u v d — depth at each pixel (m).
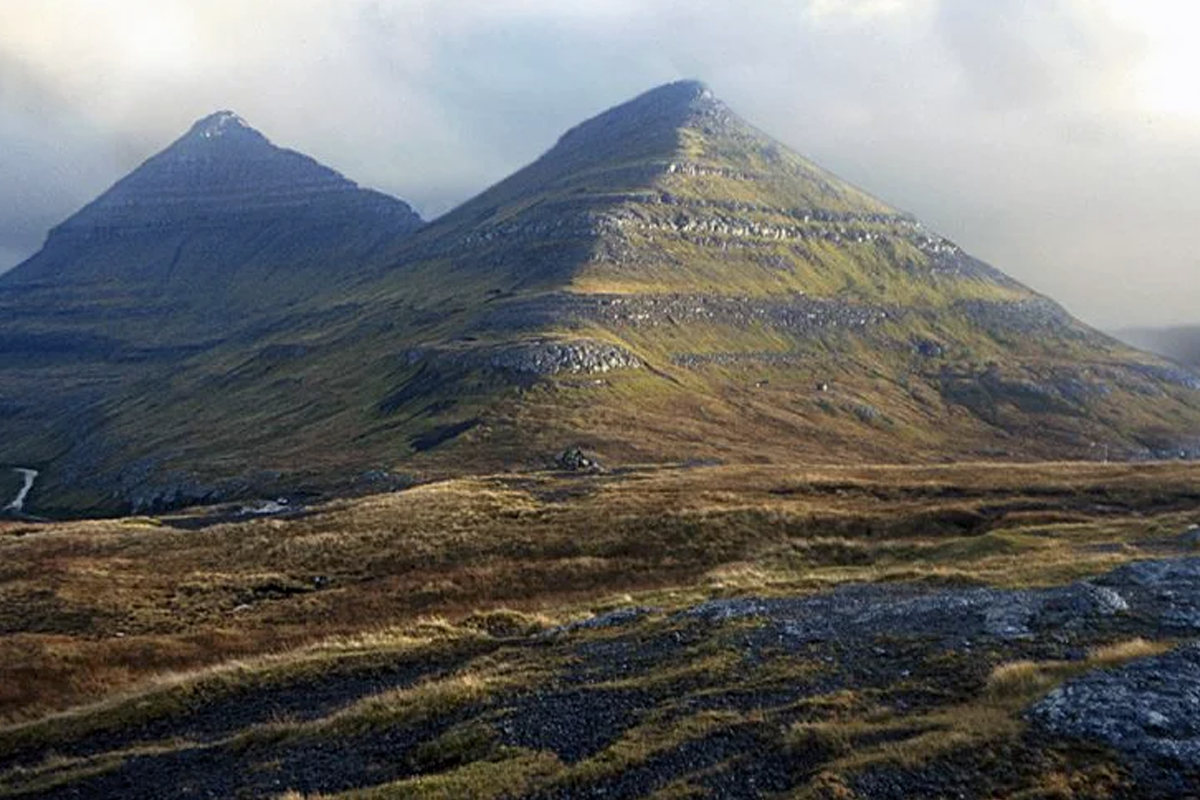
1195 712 17.81
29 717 33.69
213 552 65.94
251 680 32.62
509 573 52.69
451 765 22.56
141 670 38.69
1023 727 18.17
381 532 65.56
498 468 144.88
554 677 27.70
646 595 40.50
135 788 24.66
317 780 23.12
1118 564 34.12
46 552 72.12
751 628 29.12
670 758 19.91
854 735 19.31
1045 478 78.56
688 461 154.50
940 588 33.25
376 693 29.98
